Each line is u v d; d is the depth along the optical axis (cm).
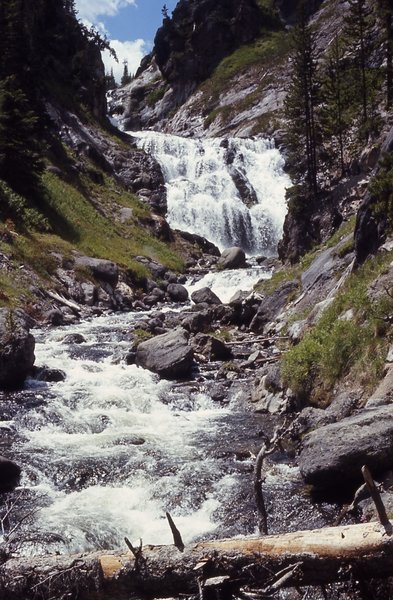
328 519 895
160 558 586
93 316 2739
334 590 634
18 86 4031
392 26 4269
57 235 3403
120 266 3431
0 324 1672
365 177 3169
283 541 582
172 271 3912
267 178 5831
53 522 935
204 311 2489
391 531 554
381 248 1628
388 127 3594
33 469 1130
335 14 8906
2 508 980
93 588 587
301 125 3922
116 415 1453
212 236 5241
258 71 8788
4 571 604
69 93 5897
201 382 1694
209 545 593
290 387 1440
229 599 575
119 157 5538
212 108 8600
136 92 10725
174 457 1195
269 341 2008
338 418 1201
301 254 3247
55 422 1397
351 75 4241
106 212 4391
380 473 937
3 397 1535
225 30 9894
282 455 1185
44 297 2658
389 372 1187
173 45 10369
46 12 6259
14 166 3409
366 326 1336
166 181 5800
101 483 1089
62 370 1766
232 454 1203
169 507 995
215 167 5881
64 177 4294
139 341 2061
